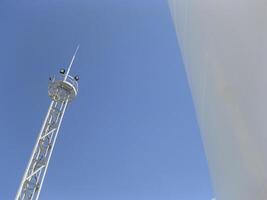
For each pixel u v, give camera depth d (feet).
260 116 12.55
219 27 16.19
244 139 14.38
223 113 16.76
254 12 12.33
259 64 12.19
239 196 16.67
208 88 19.39
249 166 14.24
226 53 15.47
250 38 12.76
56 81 76.54
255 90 12.74
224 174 19.16
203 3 18.93
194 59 22.31
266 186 13.03
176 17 28.68
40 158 66.28
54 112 73.87
